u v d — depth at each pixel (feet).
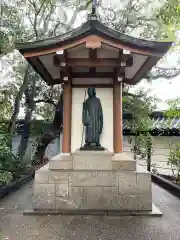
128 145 46.83
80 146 21.02
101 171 18.66
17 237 13.85
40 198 18.45
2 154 26.91
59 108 40.96
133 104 39.86
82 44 17.49
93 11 17.66
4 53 30.01
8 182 28.14
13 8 31.17
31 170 38.96
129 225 15.81
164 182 31.50
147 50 17.47
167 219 17.12
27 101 41.81
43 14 36.86
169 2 31.22
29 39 36.01
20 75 38.93
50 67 20.72
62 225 15.72
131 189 18.44
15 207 20.07
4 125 37.24
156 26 34.88
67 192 18.49
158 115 47.42
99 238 13.83
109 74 21.59
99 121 20.39
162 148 43.60
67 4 36.86
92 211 18.10
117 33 17.22
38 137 43.55
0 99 37.65
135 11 36.04
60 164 18.88
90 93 20.80
